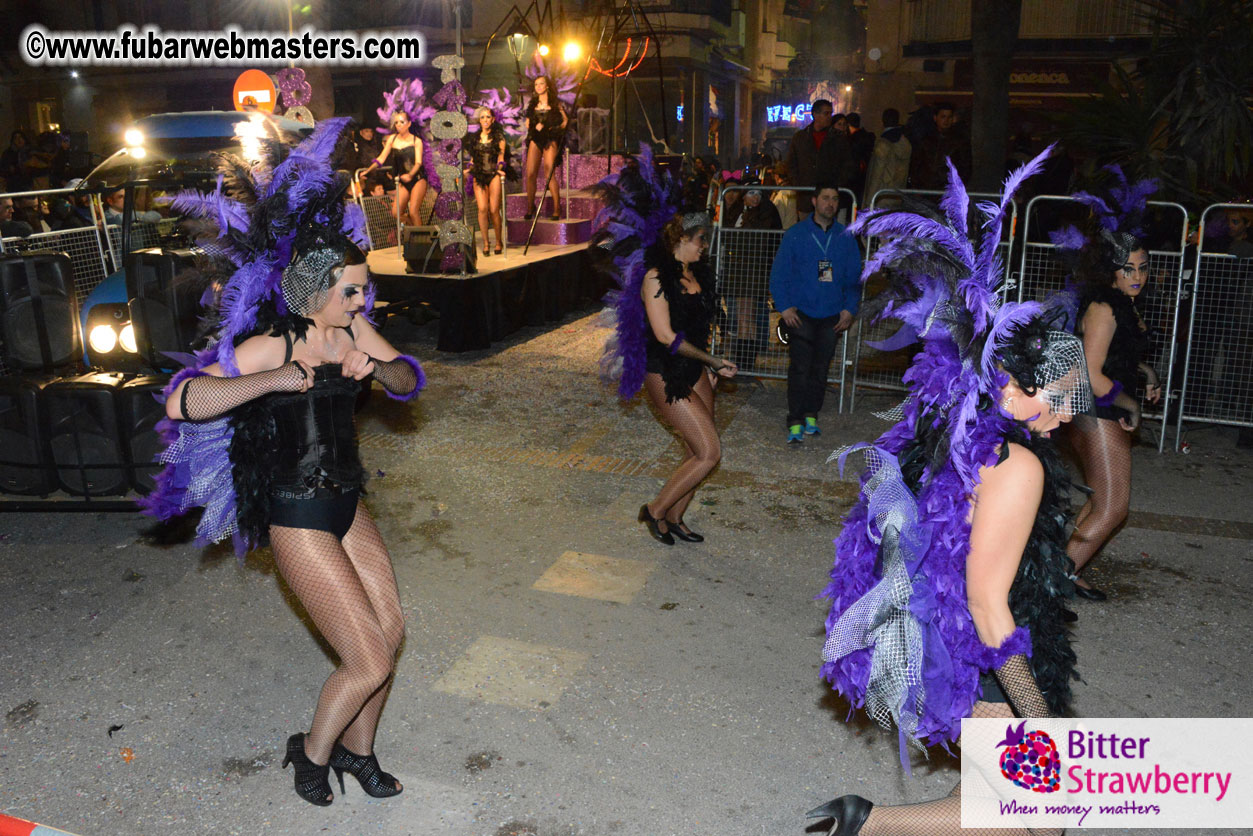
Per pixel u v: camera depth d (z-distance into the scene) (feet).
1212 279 22.76
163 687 12.65
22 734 11.62
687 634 14.06
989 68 31.12
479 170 35.17
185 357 10.41
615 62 48.44
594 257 16.99
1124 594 15.44
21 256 17.60
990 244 7.70
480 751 11.32
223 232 9.48
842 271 22.18
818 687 12.69
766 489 19.97
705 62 105.91
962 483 7.30
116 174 22.22
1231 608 14.99
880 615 7.53
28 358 17.76
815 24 153.79
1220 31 24.38
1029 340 7.10
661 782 10.75
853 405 26.00
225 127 22.57
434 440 22.82
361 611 9.48
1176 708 12.21
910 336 8.21
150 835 9.90
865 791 10.61
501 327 33.32
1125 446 14.21
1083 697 12.43
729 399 26.89
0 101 108.47
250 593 15.31
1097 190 14.17
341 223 9.53
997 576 7.13
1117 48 61.36
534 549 16.94
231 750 11.34
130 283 17.42
